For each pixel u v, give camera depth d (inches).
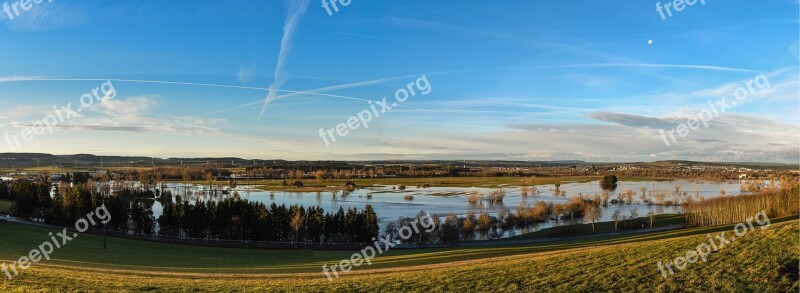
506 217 4832.7
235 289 1192.2
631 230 4252.0
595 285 1149.7
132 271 1728.6
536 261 1514.5
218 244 3479.3
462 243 3540.8
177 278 1476.4
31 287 1074.7
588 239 3560.5
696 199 6043.3
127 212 4094.5
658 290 1078.4
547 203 6107.3
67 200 4072.3
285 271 1987.0
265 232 3767.2
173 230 3897.6
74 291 1056.8
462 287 1187.9
